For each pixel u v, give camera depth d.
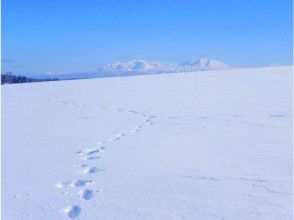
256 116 10.02
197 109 12.12
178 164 5.75
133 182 4.98
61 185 4.98
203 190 4.58
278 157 5.90
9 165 6.03
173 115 11.21
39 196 4.56
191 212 3.95
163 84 24.42
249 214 3.84
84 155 6.67
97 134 8.77
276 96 14.11
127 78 34.50
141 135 8.34
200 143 7.17
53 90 25.91
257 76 24.38
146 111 12.52
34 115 12.95
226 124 9.15
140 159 6.16
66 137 8.49
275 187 4.57
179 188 4.68
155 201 4.29
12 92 25.92
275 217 3.75
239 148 6.61
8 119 12.11
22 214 4.03
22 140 8.25
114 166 5.80
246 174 5.11
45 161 6.25
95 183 5.02
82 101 17.25
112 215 3.95
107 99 17.42
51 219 3.90
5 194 4.65
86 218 3.90
